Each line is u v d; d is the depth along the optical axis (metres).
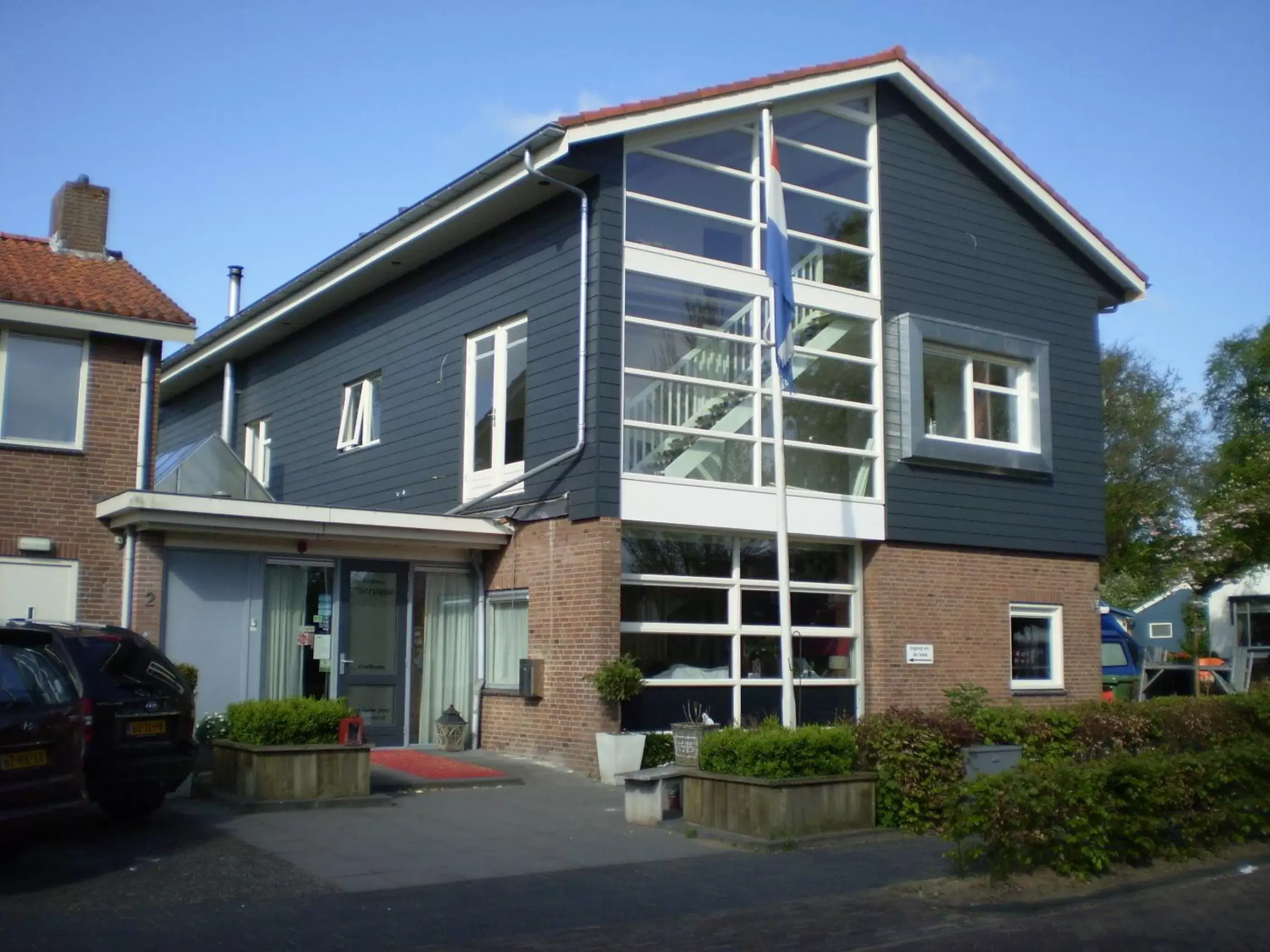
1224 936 8.27
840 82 17.75
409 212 17.56
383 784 13.42
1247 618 42.44
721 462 16.39
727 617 16.44
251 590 15.36
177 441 27.77
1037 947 7.89
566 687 15.41
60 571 15.52
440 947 7.68
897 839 11.39
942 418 18.83
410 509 18.86
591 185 15.86
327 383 21.58
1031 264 20.02
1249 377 43.66
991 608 18.77
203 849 10.13
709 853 10.73
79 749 9.20
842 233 18.11
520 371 17.02
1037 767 10.31
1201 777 11.22
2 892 8.61
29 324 15.66
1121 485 42.19
